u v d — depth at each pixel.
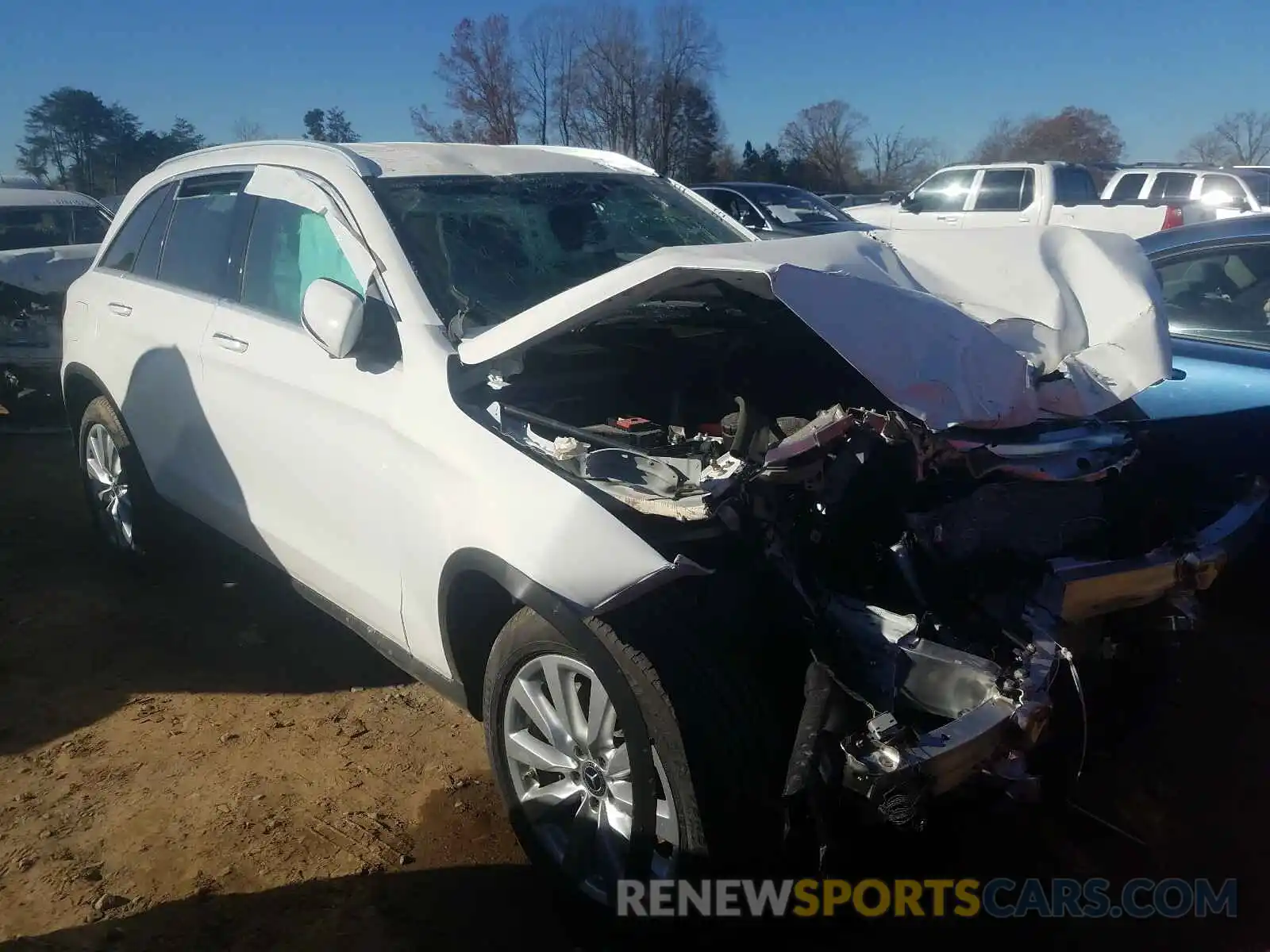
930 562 2.67
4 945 2.64
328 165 3.71
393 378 3.10
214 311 4.00
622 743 2.58
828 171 51.50
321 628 4.49
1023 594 2.67
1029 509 2.79
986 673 2.40
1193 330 4.66
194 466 4.16
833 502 2.63
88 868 2.93
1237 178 15.11
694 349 3.45
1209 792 3.31
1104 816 3.20
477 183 3.82
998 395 2.69
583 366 3.30
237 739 3.61
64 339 5.11
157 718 3.74
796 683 2.57
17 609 4.59
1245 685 3.89
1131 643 3.03
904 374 2.56
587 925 2.68
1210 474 3.43
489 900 2.83
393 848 3.04
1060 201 14.62
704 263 2.54
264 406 3.61
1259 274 4.58
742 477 2.55
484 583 2.84
